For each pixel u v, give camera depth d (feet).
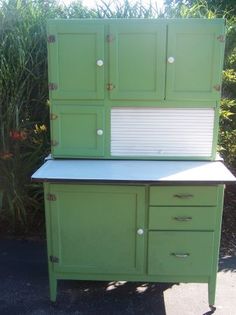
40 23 10.59
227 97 11.54
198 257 7.41
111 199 7.29
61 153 8.35
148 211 7.25
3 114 10.52
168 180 6.83
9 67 10.30
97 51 7.85
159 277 7.56
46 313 7.41
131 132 8.25
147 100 8.06
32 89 10.78
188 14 10.75
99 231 7.45
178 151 8.31
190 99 8.01
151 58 7.86
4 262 9.37
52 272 7.68
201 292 8.15
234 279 8.64
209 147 8.26
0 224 11.28
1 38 10.43
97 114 8.16
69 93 8.05
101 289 8.27
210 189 7.11
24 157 10.62
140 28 7.73
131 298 7.93
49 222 7.46
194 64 7.85
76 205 7.36
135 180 6.83
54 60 7.93
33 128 10.82
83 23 7.76
